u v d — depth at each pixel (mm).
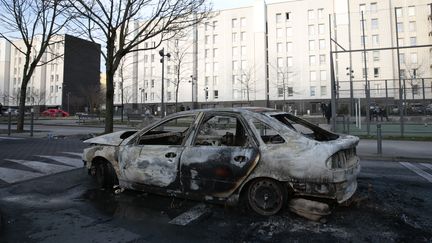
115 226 4625
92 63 84625
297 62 67062
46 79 83812
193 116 5621
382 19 63469
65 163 9180
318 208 4684
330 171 4508
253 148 4934
